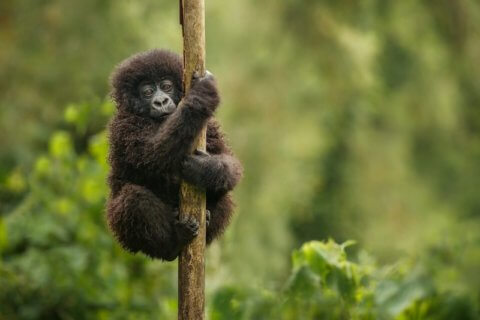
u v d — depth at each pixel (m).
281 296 8.67
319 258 8.41
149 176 8.16
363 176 20.45
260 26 19.53
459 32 21.66
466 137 22.88
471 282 8.99
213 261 11.24
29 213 11.54
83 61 18.89
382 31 21.27
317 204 20.03
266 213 17.78
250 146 18.70
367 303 8.32
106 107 11.70
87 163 11.70
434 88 21.83
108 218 8.35
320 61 19.84
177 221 7.55
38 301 11.08
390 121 21.45
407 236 18.73
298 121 19.19
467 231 11.87
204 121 7.48
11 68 18.97
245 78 19.16
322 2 19.97
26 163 17.47
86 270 11.19
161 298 11.43
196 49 7.42
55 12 19.11
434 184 21.59
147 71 8.62
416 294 8.19
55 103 18.77
